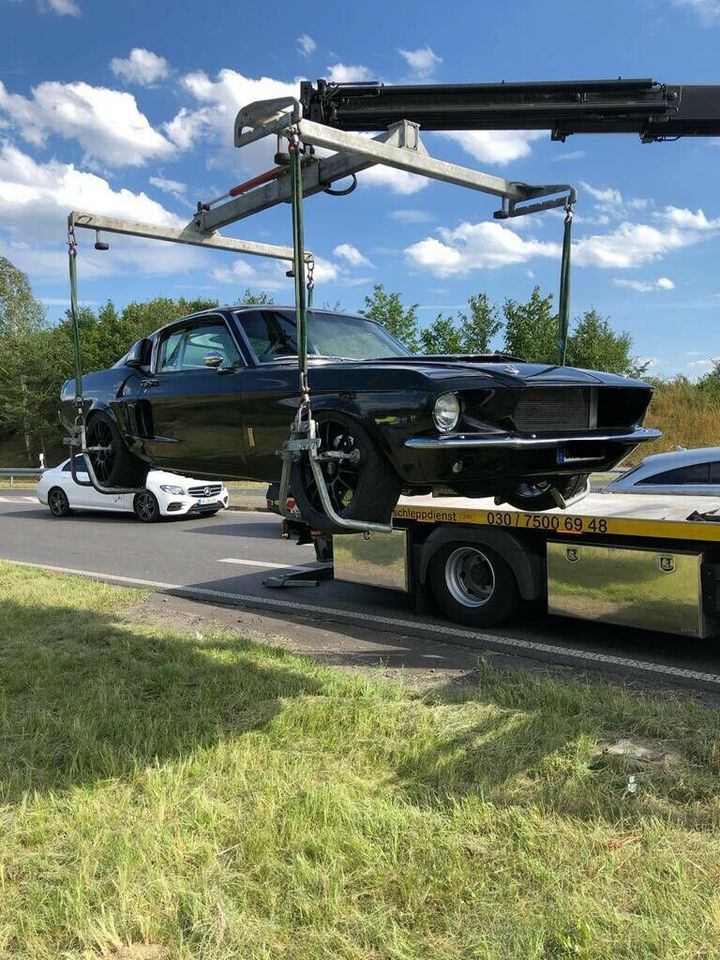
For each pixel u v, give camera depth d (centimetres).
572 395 398
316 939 230
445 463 359
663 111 485
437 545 683
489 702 426
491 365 393
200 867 265
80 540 1281
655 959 217
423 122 474
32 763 348
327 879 254
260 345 486
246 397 459
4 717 400
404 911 242
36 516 1725
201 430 502
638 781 325
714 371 2766
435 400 349
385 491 379
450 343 2688
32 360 4481
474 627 665
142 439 559
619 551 574
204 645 551
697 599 538
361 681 459
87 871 262
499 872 261
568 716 402
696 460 774
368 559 746
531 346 2623
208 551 1130
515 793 316
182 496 1495
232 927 235
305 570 892
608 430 414
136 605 730
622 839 281
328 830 284
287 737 375
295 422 368
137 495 1505
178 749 357
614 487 813
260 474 467
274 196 477
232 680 460
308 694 439
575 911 238
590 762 345
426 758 346
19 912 242
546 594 635
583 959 219
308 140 359
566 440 378
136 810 305
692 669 535
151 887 252
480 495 435
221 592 836
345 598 800
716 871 260
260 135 367
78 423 589
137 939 235
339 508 388
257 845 276
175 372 536
